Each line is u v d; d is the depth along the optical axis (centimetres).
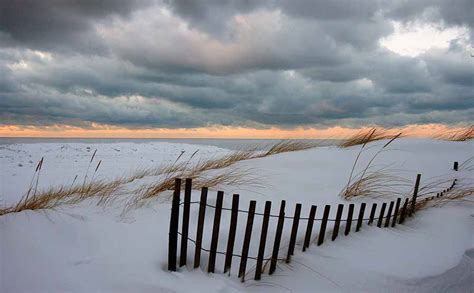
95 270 370
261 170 767
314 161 852
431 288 412
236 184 657
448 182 778
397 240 513
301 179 717
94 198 580
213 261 396
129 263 385
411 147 1027
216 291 360
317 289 391
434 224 586
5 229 409
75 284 349
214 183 639
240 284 390
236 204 398
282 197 617
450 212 635
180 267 397
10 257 368
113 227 459
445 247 504
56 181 1223
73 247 405
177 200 385
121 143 2811
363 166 835
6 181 1199
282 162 844
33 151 2275
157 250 418
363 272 417
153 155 2272
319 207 586
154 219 495
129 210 520
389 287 403
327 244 472
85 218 475
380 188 702
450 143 1099
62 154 2208
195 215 505
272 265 410
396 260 452
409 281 414
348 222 499
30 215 450
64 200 572
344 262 432
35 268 361
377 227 546
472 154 977
